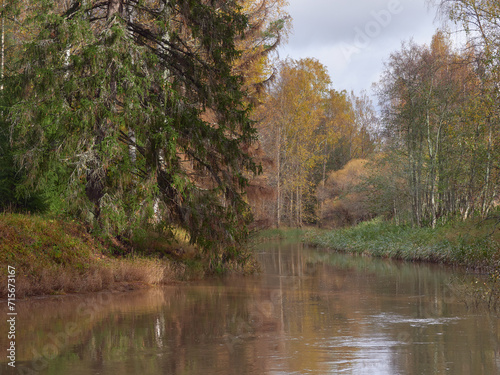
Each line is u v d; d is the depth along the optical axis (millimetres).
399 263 25578
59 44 16406
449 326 10102
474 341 8711
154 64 17328
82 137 15875
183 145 18266
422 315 11406
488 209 27312
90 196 17500
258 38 27766
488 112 22312
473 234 24656
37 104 16078
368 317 11172
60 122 15656
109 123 16422
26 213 17469
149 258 18578
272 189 25969
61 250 15492
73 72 16438
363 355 7738
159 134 16375
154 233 21234
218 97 19094
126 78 16094
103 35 16625
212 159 19375
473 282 17094
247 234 20625
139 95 17188
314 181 75812
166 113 17922
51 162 16141
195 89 19453
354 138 82500
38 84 16156
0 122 17547
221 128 18547
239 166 19531
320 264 25953
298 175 64750
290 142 62844
